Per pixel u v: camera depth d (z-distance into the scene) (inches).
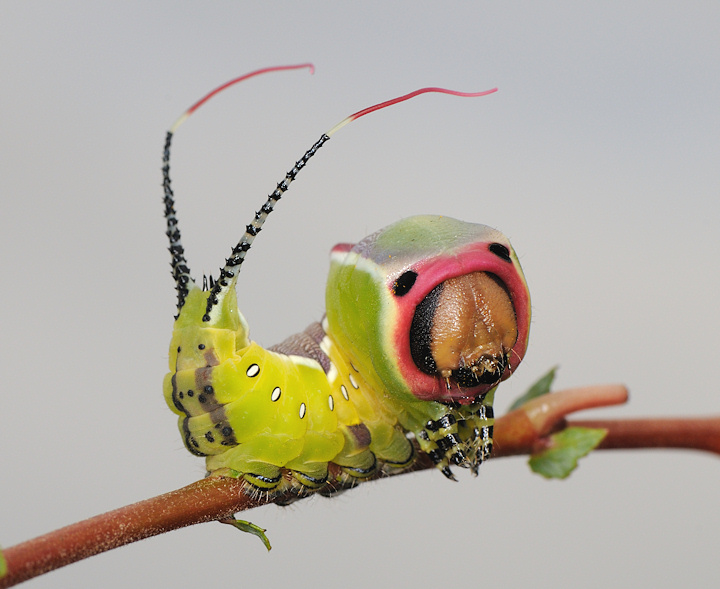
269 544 12.1
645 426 13.3
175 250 12.2
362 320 12.1
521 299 12.1
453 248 12.0
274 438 12.1
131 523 11.9
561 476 13.0
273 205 12.1
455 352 12.0
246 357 12.1
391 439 12.4
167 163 12.1
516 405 13.4
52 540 11.7
